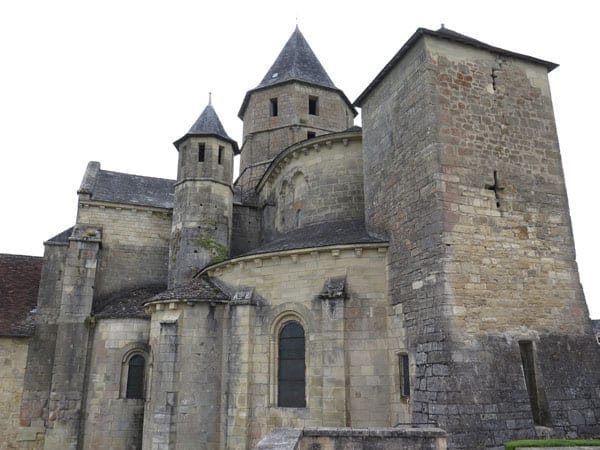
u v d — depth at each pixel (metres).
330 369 15.74
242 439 16.59
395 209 16.52
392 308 15.77
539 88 17.19
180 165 25.89
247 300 17.61
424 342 14.02
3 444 22.08
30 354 23.23
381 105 18.44
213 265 19.95
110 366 22.53
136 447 21.78
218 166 25.53
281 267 17.70
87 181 28.19
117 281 26.56
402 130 16.75
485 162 15.45
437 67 15.91
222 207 25.06
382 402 15.27
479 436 12.65
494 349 13.65
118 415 22.00
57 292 24.41
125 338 22.77
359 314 16.16
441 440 9.81
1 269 26.86
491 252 14.59
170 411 17.52
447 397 12.80
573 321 15.04
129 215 27.56
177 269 23.80
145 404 20.12
